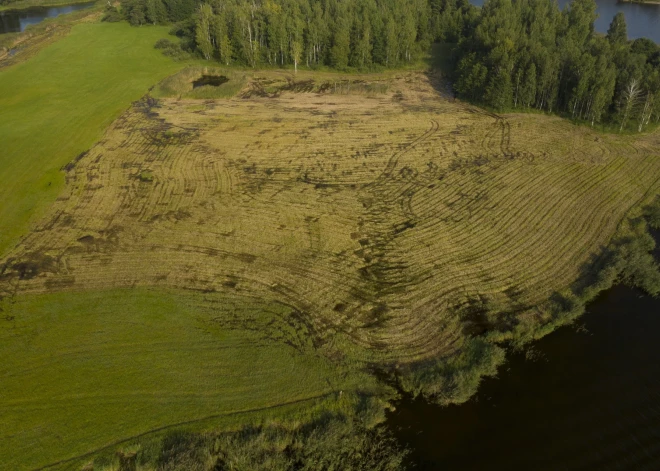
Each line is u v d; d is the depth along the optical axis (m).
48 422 21.80
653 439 21.08
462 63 61.81
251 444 20.42
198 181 41.56
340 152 46.91
